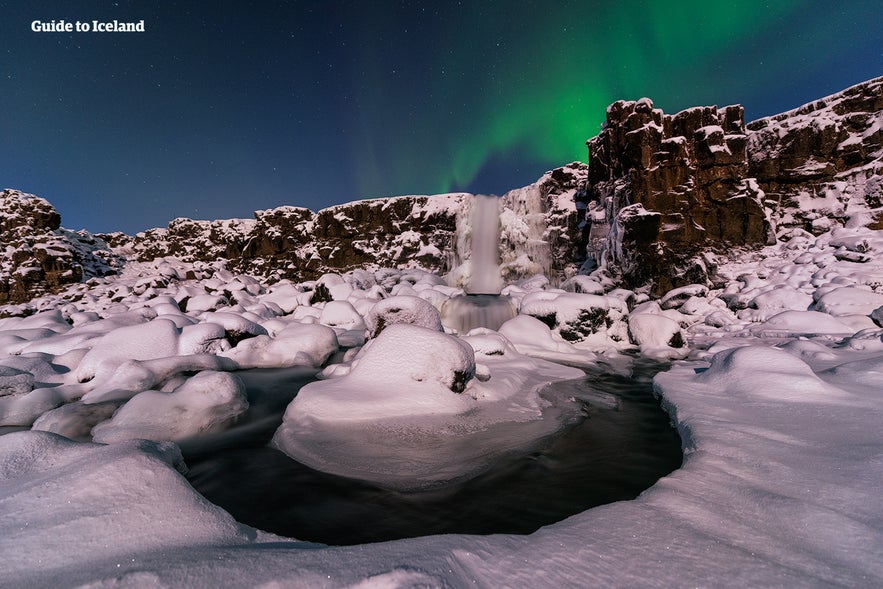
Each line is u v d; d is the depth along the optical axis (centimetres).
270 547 237
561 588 185
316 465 430
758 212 1875
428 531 308
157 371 744
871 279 1411
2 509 236
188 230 4025
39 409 624
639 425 564
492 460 437
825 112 2017
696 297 1669
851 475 288
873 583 186
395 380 592
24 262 2816
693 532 232
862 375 550
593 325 1298
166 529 231
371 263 3120
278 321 1371
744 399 515
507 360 924
